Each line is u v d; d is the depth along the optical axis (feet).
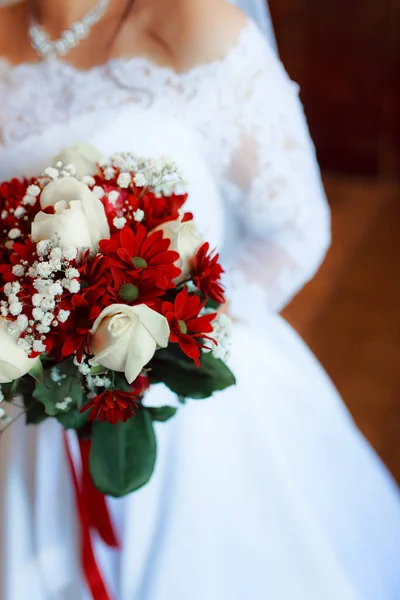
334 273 7.30
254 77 2.66
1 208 2.08
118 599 2.48
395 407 5.57
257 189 2.72
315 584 2.60
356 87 8.52
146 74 2.65
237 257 2.87
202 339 2.01
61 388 1.95
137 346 1.77
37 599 2.52
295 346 3.17
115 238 1.91
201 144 2.68
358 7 8.07
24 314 1.81
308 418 2.94
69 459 2.42
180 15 2.62
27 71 2.71
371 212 8.34
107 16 2.70
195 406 2.58
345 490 2.96
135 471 2.12
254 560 2.55
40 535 2.51
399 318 6.59
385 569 3.03
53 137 2.63
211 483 2.53
